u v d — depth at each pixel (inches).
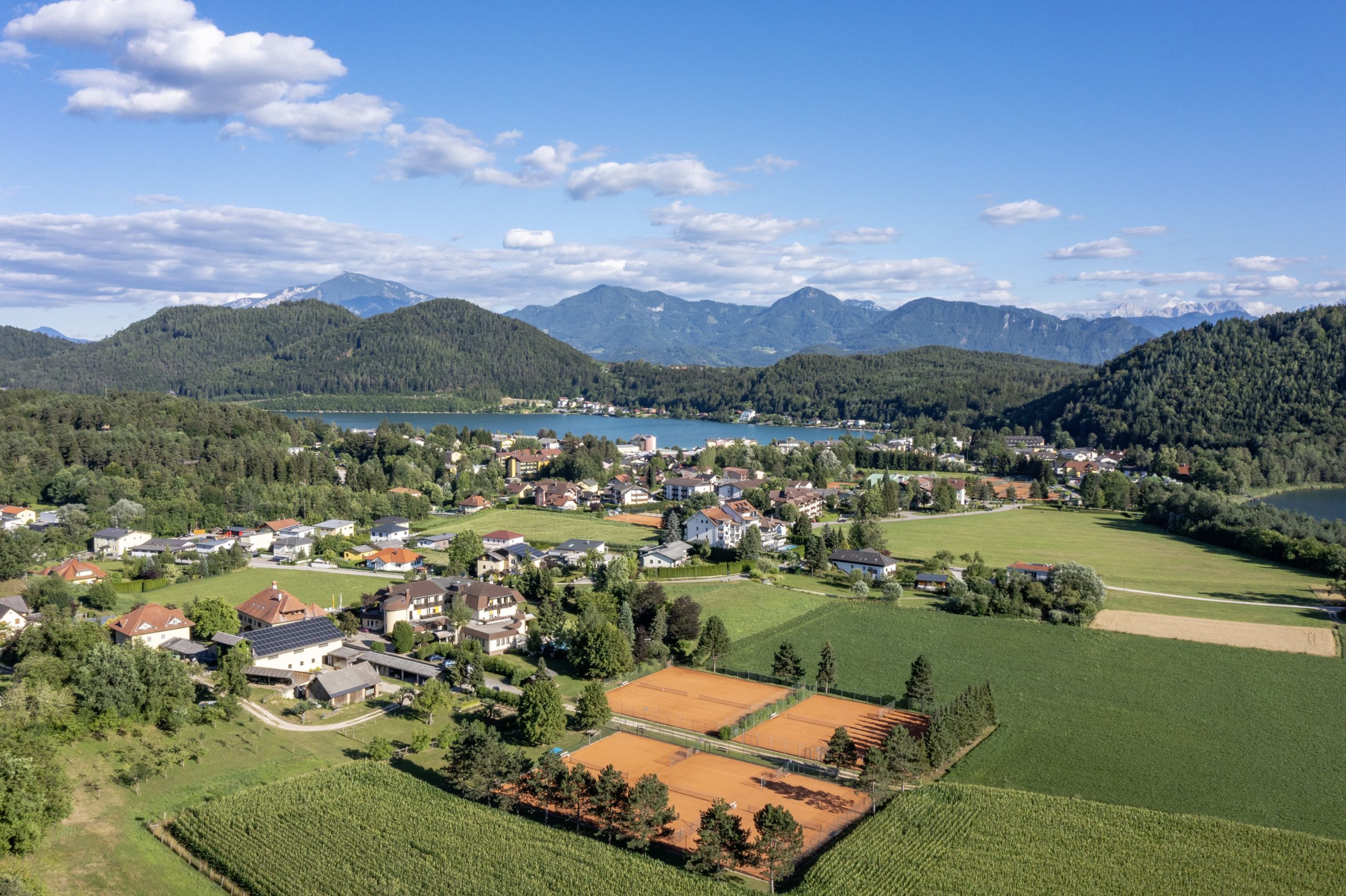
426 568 7637.8
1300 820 3378.4
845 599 6579.7
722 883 2955.2
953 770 3823.8
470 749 3590.1
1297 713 4384.8
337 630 5428.2
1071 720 4338.1
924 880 2945.4
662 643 5502.0
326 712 4532.5
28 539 7544.3
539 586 6501.0
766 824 3031.5
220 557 7436.0
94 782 3604.8
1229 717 4345.5
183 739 4099.4
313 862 3056.1
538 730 4106.8
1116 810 3388.3
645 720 4488.2
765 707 4542.3
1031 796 3503.9
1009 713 4431.6
